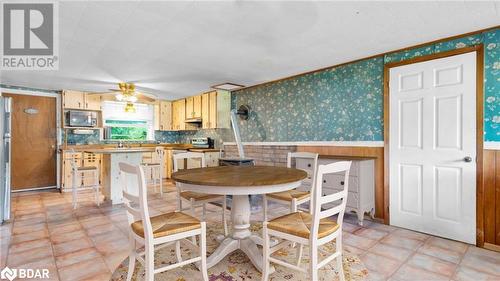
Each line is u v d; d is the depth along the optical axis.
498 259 2.31
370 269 2.14
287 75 4.29
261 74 4.21
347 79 3.63
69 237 2.80
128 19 2.32
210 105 5.70
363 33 2.63
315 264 1.62
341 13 2.21
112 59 3.42
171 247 2.52
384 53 3.24
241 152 4.85
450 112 2.74
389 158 3.21
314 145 4.04
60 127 5.57
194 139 6.51
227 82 4.75
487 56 2.54
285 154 4.47
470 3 2.05
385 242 2.68
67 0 2.01
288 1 2.02
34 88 5.26
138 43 2.87
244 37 2.71
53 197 4.68
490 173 2.53
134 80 4.57
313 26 2.46
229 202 4.33
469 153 2.62
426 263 2.24
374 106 3.37
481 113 2.55
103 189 4.48
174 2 2.04
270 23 2.40
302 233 1.68
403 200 3.10
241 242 2.35
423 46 2.94
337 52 3.19
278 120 4.60
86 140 5.96
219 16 2.26
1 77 4.34
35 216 3.54
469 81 2.62
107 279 1.99
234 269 2.13
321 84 3.94
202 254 1.82
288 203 2.50
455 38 2.71
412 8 2.13
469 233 2.63
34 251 2.45
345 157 3.34
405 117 3.07
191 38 2.74
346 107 3.65
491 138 2.52
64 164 5.14
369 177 3.29
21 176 5.16
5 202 3.30
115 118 6.48
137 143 6.71
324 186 3.46
